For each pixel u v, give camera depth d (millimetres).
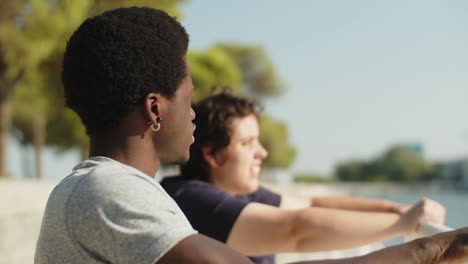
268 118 51156
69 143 31750
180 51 1168
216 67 32781
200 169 2178
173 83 1153
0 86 15203
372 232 1789
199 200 1923
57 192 1117
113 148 1148
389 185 93188
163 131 1163
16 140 37688
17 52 13805
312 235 1807
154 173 1180
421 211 1798
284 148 56312
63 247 1050
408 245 1122
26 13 13539
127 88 1112
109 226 1000
